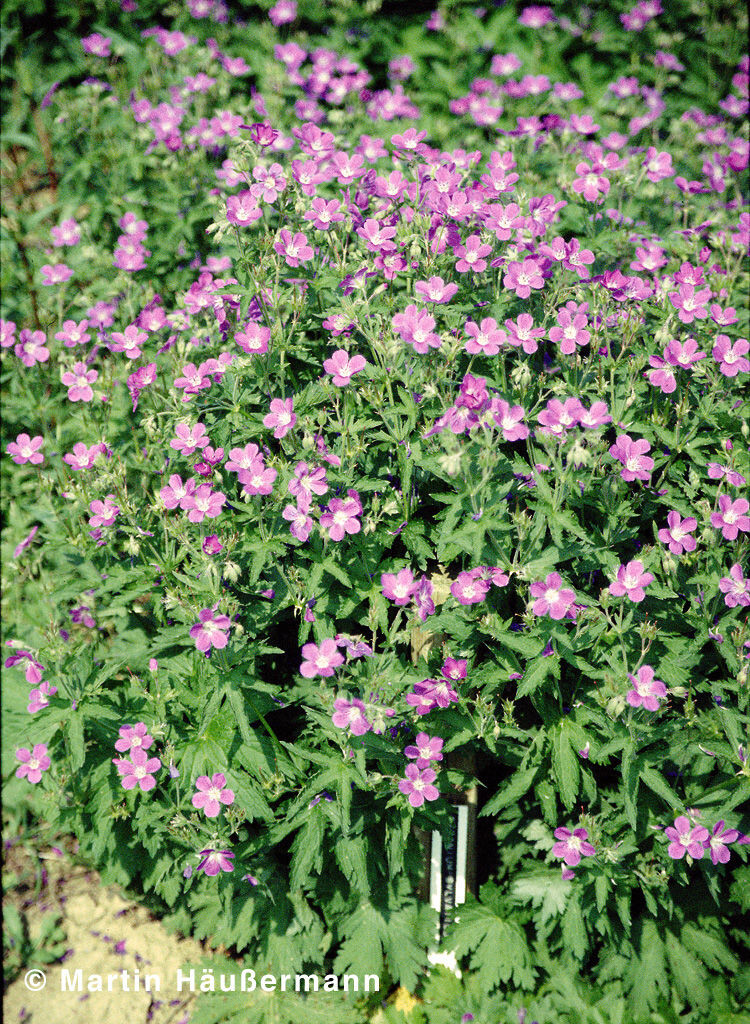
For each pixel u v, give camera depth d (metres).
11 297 1.82
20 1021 1.51
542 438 1.37
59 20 2.25
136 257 1.66
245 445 1.48
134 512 1.46
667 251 1.63
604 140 1.76
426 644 1.48
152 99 1.96
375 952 1.45
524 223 1.48
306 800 1.40
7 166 1.91
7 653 1.64
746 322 1.56
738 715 1.39
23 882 1.60
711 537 1.41
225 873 1.44
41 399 1.66
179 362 1.50
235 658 1.41
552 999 1.45
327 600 1.42
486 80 2.04
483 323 1.42
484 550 1.41
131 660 1.51
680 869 1.42
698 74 2.16
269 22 2.28
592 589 1.46
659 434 1.45
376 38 2.26
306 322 1.51
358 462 1.46
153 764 1.39
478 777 1.53
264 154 1.57
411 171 1.56
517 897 1.47
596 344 1.46
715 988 1.45
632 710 1.38
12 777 1.62
